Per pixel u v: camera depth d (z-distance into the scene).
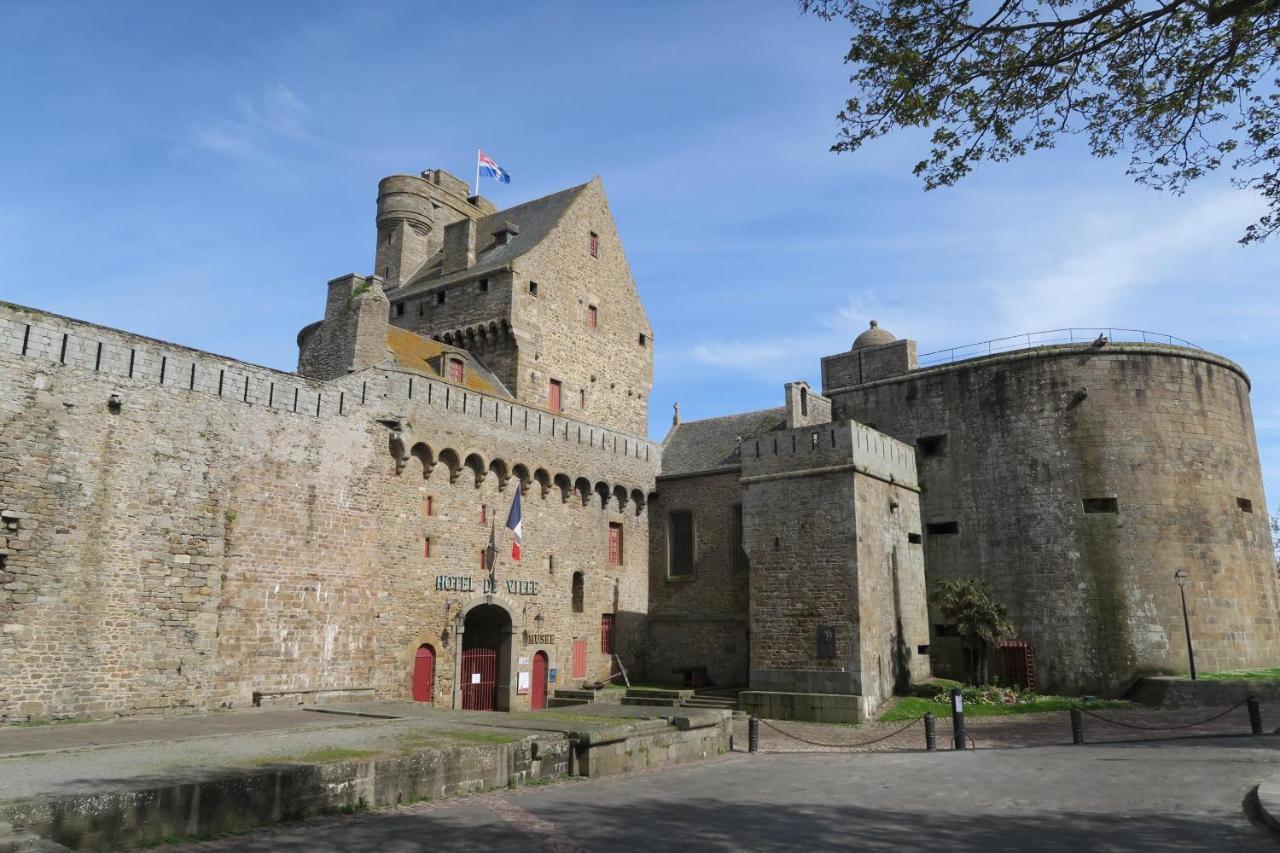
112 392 20.08
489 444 29.34
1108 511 30.09
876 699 26.83
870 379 35.81
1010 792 14.17
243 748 14.34
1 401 18.25
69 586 18.78
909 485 32.19
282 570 22.81
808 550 28.08
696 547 34.84
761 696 27.34
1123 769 15.98
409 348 32.00
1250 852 9.93
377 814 12.48
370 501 25.42
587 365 39.03
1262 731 20.75
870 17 11.02
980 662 29.89
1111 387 30.95
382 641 25.14
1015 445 31.66
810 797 14.15
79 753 13.69
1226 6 9.69
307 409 24.11
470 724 18.23
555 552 31.75
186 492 21.08
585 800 13.91
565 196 41.22
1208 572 29.97
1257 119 11.21
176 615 20.45
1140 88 11.21
